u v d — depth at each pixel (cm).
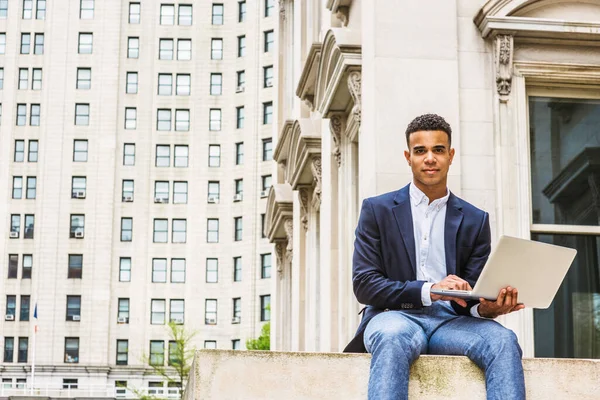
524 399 716
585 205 1395
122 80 10062
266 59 9862
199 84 10025
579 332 1357
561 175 1397
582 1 1409
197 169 9894
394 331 714
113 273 9712
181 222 9831
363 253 771
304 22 2419
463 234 775
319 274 2227
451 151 785
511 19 1380
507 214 1362
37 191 9819
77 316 9588
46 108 9962
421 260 770
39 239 9719
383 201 780
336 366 741
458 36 1411
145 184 9875
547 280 729
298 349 2303
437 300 759
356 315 1683
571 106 1419
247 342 7256
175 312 9669
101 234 9731
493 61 1403
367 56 1431
